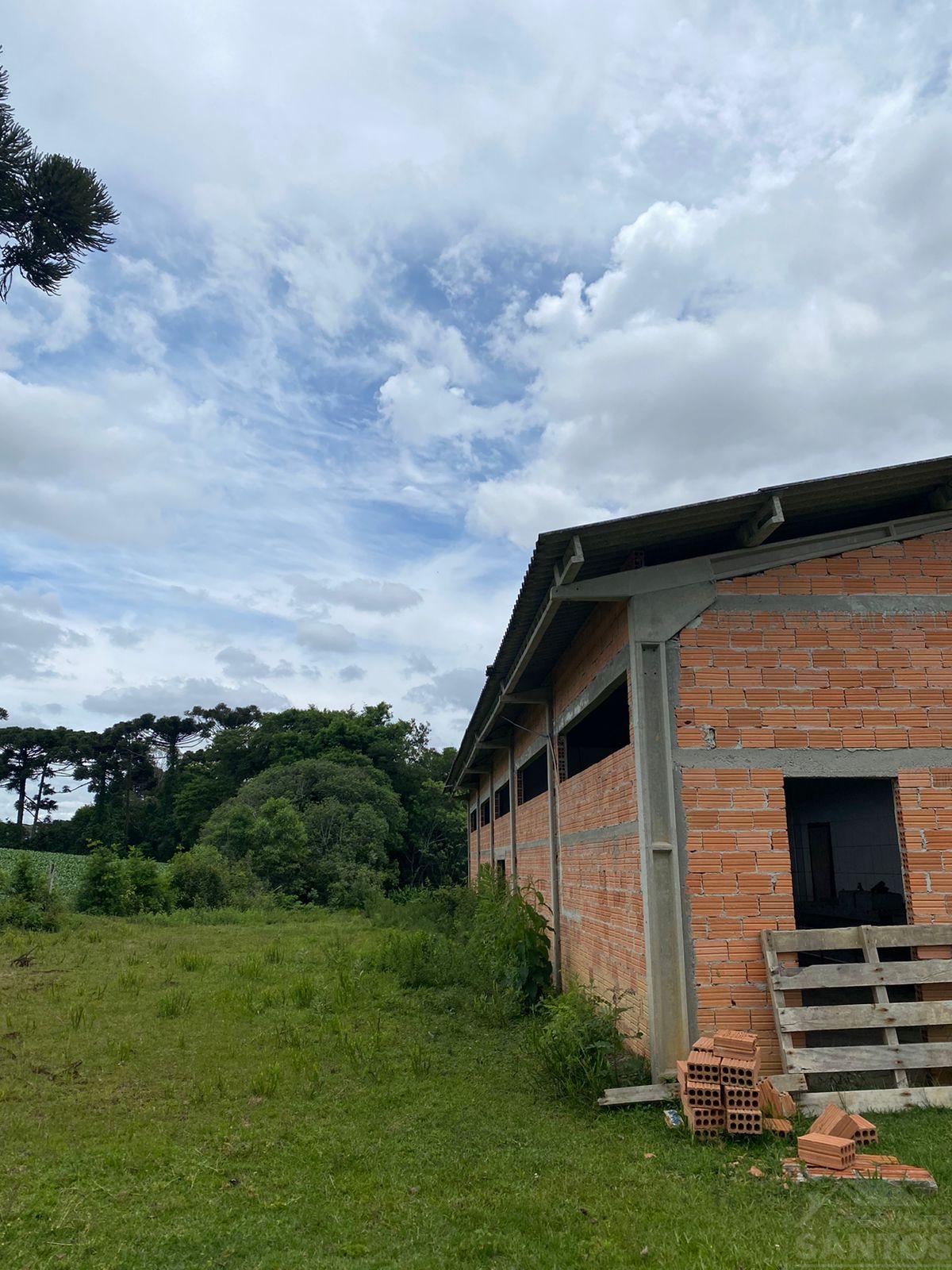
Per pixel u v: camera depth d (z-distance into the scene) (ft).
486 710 49.26
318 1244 14.47
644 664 24.79
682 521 24.38
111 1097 22.89
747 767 24.36
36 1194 16.67
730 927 23.34
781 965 22.67
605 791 30.12
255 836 106.63
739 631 25.23
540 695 41.14
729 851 23.81
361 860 117.50
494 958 38.09
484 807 80.94
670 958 23.15
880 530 26.20
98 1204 16.22
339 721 158.92
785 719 24.75
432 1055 27.22
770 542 26.89
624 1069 23.94
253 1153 18.83
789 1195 15.90
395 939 48.24
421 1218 15.37
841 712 24.95
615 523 23.62
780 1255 13.51
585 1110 21.45
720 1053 20.18
